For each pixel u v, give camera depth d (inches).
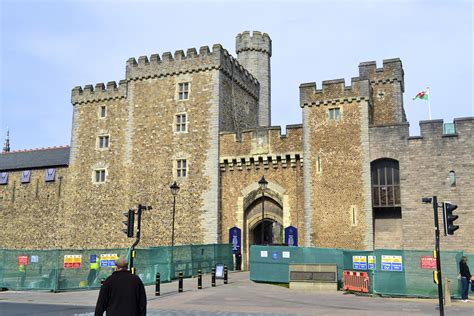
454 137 1183.6
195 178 1419.8
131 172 1510.8
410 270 833.5
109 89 1600.6
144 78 1555.1
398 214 1228.5
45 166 1674.5
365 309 688.4
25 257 994.7
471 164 1156.5
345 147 1264.8
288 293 869.8
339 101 1290.6
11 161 1843.0
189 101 1478.8
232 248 1337.4
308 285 913.5
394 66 1451.8
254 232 1464.1
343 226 1224.8
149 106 1530.5
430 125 1206.9
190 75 1493.6
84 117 1627.7
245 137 1401.3
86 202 1558.8
